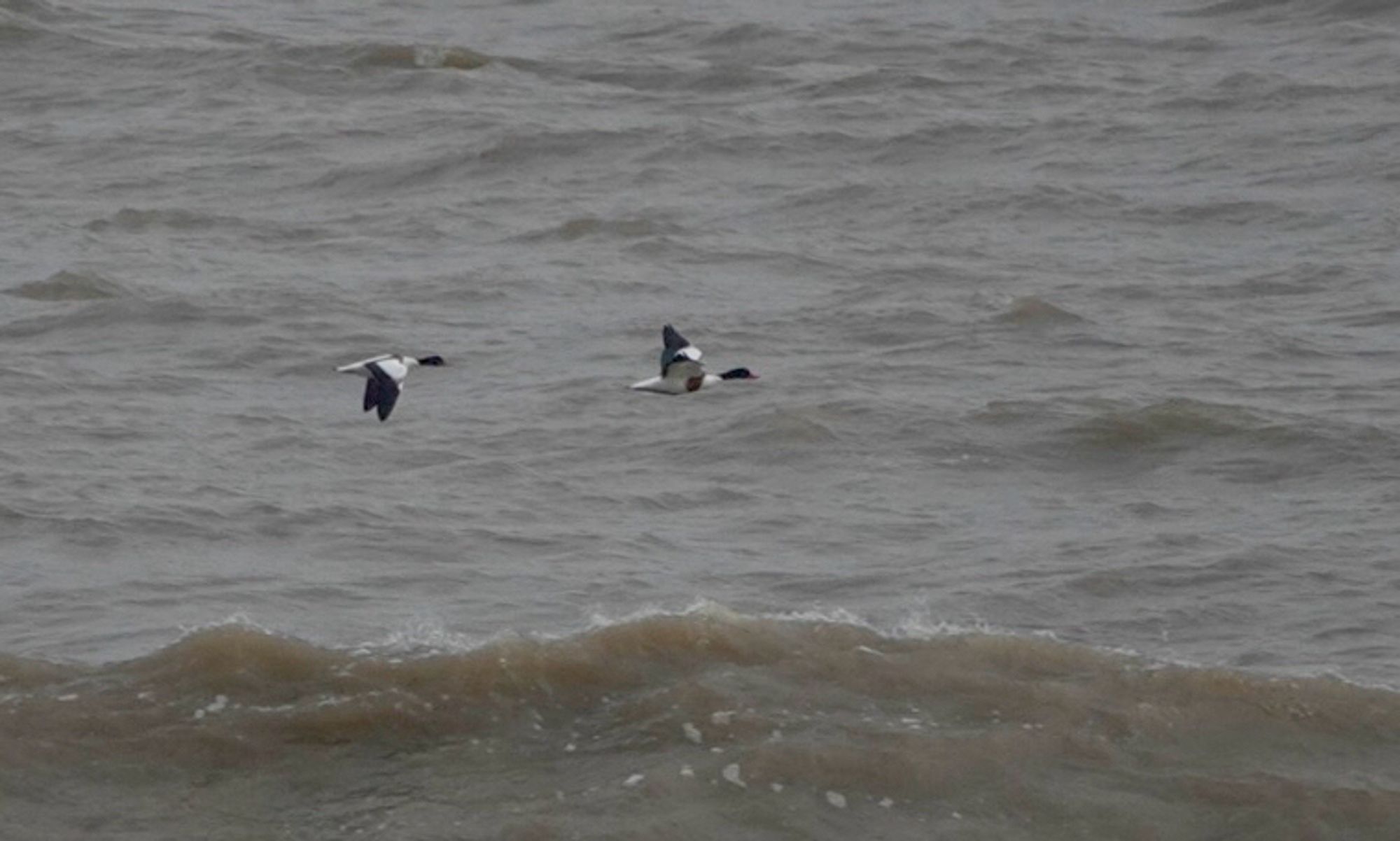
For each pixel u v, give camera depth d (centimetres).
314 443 7475
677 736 5009
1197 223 10656
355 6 15025
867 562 6438
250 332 8706
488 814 4725
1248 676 5356
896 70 13400
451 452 7419
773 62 13738
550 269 9762
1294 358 8538
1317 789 4919
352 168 11481
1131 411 7725
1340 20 14512
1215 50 14050
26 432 7412
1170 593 6162
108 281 9194
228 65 13200
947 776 4894
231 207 10875
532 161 11650
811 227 10606
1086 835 4753
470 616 5888
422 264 9825
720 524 6788
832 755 4922
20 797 4756
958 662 5369
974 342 8681
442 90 12950
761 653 5362
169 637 5650
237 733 5006
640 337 8750
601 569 6309
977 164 11738
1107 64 13712
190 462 7206
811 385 8094
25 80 13000
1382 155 11638
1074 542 6612
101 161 11612
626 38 14338
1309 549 6488
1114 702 5222
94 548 6356
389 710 5097
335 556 6388
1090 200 10994
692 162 11669
